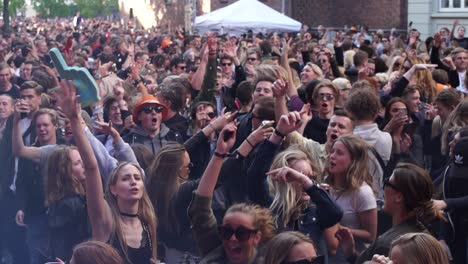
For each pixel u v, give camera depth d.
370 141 7.91
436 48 14.42
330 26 38.16
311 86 9.06
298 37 25.31
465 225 7.28
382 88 11.93
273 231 5.46
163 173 6.55
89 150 5.91
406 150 8.57
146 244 6.10
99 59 15.50
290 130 6.31
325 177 7.03
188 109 10.55
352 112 8.00
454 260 7.34
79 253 4.91
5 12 33.28
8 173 8.30
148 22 51.69
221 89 11.55
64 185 6.83
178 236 6.46
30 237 7.58
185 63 16.00
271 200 6.27
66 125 8.53
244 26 24.80
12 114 8.34
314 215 6.02
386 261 4.67
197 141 7.23
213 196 6.77
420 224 5.72
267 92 8.51
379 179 7.24
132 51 19.02
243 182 6.73
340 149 6.52
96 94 5.65
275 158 6.25
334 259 6.05
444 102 9.36
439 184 7.94
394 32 31.30
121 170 6.09
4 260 8.50
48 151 7.88
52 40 22.70
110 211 6.05
